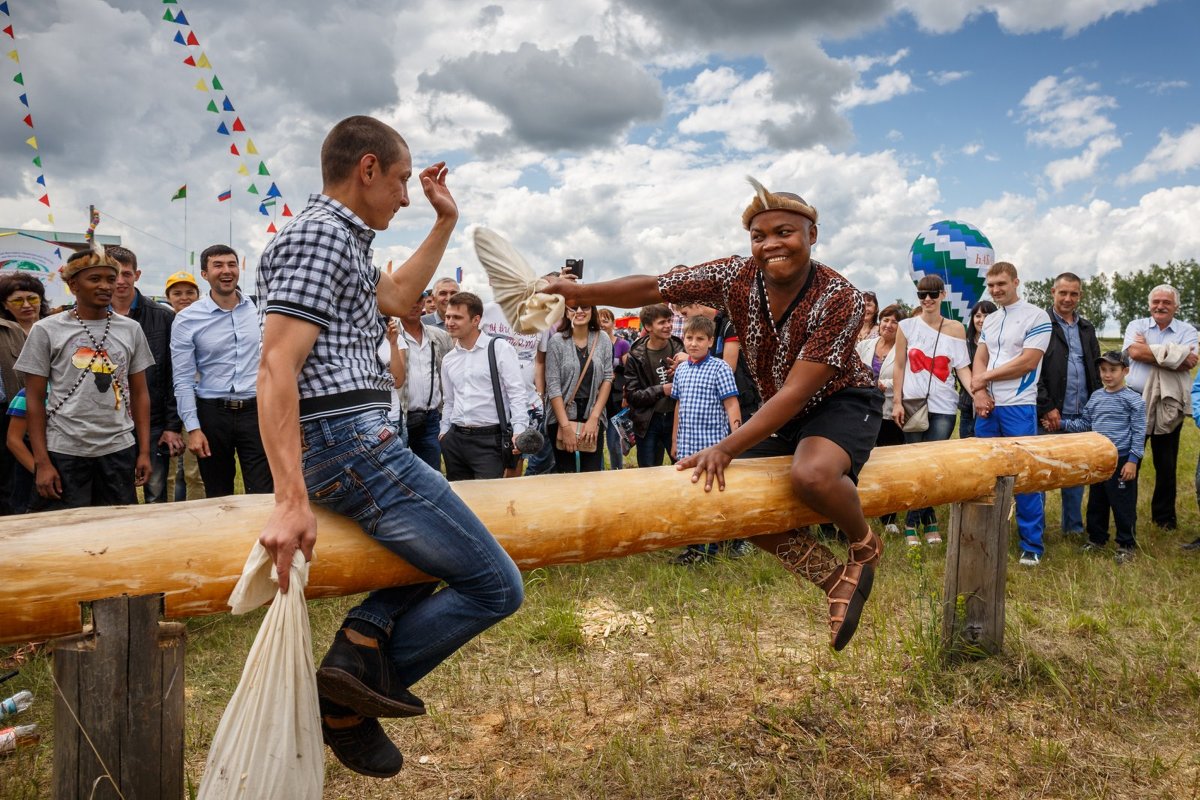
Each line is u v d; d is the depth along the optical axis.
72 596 2.06
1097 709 3.68
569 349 6.73
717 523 3.01
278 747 2.02
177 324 5.23
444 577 2.35
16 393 5.23
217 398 5.26
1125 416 6.50
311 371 2.14
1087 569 5.87
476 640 4.57
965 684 3.83
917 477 3.63
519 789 3.13
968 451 3.89
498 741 3.49
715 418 6.03
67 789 2.12
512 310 2.80
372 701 2.30
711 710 3.72
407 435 6.14
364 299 2.22
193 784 3.11
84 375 4.64
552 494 2.78
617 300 3.08
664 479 2.97
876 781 3.13
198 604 2.20
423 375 6.10
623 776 3.16
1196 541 6.57
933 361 6.80
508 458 5.85
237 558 2.21
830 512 2.97
